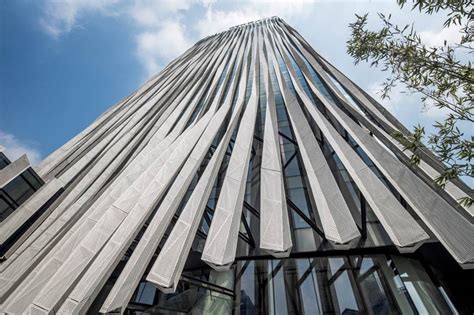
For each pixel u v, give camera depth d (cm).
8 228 1119
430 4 378
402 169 671
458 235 519
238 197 704
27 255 865
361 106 1234
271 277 717
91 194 1072
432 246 666
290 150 1137
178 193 763
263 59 1767
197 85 1788
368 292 627
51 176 1527
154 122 1528
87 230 782
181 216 685
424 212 575
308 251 718
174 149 998
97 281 580
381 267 666
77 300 554
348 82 1470
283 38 2403
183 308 707
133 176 957
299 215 782
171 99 1752
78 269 635
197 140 1017
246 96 1530
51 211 1161
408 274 630
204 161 1216
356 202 819
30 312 562
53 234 927
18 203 1344
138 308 693
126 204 800
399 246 525
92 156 1435
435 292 594
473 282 623
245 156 842
